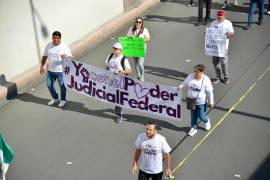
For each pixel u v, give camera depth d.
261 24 17.36
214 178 10.41
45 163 11.07
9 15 13.54
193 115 11.57
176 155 11.12
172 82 14.06
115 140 11.76
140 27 13.31
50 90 13.02
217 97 13.23
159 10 19.00
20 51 14.12
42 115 12.84
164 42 16.41
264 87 13.65
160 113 12.00
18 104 13.37
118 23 17.45
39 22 14.55
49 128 12.30
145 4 18.80
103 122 12.45
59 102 13.33
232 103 12.97
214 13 18.48
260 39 16.33
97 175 10.62
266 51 15.53
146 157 9.03
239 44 16.03
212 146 11.38
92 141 11.75
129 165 10.90
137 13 18.38
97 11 16.86
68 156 11.27
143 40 13.06
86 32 16.52
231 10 18.64
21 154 11.38
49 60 12.64
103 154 11.29
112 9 17.58
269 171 10.57
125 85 12.09
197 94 11.29
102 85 12.41
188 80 11.38
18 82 13.88
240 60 15.04
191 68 14.78
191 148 11.34
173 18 18.23
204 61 15.13
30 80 14.24
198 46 16.08
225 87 13.70
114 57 12.07
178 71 14.63
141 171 9.22
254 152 11.16
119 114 12.40
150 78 14.27
